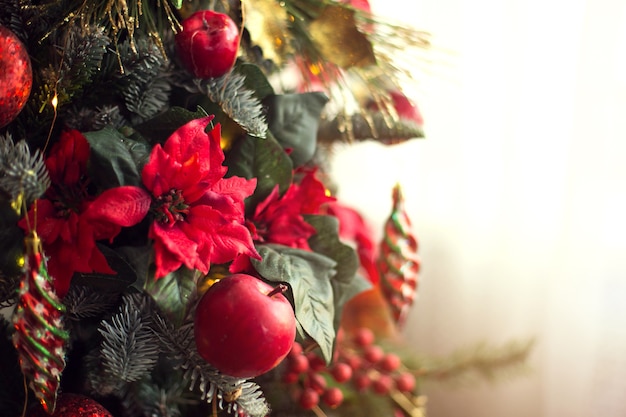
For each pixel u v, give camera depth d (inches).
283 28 29.4
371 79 30.9
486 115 40.8
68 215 25.9
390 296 35.0
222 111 28.2
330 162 36.2
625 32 38.9
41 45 26.8
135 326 26.6
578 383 41.5
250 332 25.0
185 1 28.8
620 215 40.3
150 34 26.7
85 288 26.7
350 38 29.3
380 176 43.7
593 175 39.7
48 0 27.0
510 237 41.0
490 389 42.9
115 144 25.8
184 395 30.0
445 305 42.7
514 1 39.8
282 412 32.8
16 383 27.9
